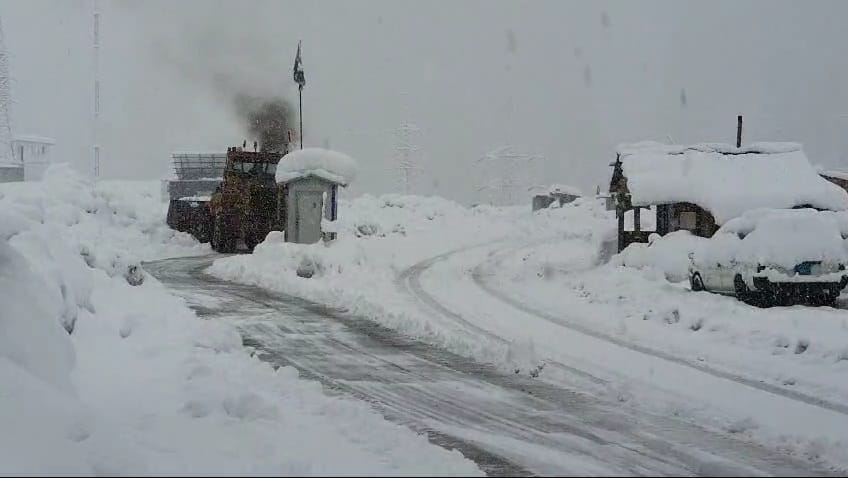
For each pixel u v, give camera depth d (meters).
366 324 17.84
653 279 24.16
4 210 13.88
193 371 10.98
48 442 8.02
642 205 29.27
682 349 15.28
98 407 9.47
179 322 14.70
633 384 12.23
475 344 15.03
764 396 11.66
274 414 9.20
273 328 17.03
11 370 9.38
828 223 21.69
